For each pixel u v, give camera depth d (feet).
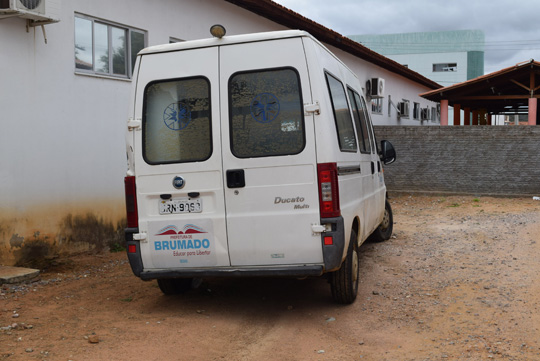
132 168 17.37
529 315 17.07
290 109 16.40
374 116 70.08
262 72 16.63
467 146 47.19
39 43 26.04
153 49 17.47
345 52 60.39
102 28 30.27
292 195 16.34
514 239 28.50
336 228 16.15
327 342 15.40
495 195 46.39
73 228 27.96
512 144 45.91
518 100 82.84
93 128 29.09
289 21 46.80
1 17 24.03
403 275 22.41
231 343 15.38
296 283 21.91
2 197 24.41
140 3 32.48
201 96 16.99
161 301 19.81
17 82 25.05
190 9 36.91
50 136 26.68
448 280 21.42
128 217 17.43
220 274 16.80
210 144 16.85
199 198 16.90
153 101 17.33
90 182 28.91
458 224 34.35
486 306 18.10
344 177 17.53
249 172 16.56
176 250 17.11
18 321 17.37
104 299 20.22
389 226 29.91
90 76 28.86
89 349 14.75
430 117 100.37
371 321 17.10
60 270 25.12
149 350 14.73
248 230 16.61
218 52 16.97
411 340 15.39
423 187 48.67
